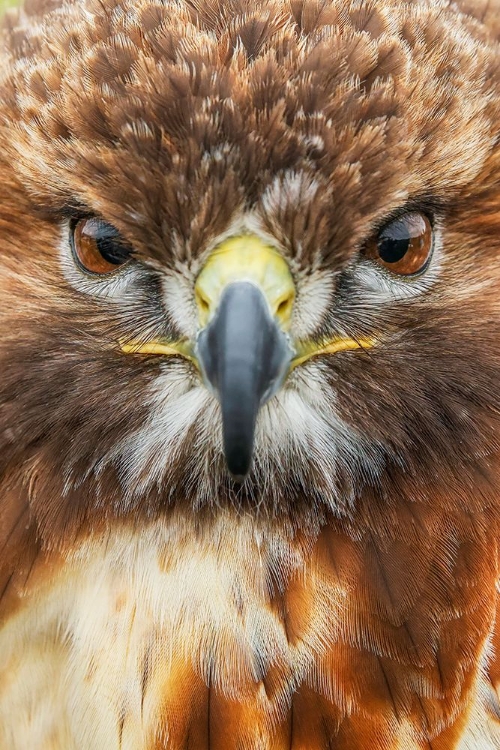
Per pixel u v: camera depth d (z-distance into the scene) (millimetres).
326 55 1309
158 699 1316
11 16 1372
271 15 1315
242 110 1303
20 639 1324
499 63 1329
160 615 1318
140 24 1318
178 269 1312
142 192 1307
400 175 1308
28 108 1317
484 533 1316
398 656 1312
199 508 1321
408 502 1317
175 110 1304
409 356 1316
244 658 1315
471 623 1313
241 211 1307
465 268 1318
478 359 1317
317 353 1315
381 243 1312
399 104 1308
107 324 1316
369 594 1315
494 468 1317
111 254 1314
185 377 1315
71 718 1322
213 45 1311
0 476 1323
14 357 1319
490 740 1316
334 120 1304
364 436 1316
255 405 1298
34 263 1320
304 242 1308
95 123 1308
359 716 1312
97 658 1320
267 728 1313
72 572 1321
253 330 1300
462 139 1313
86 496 1319
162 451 1318
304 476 1319
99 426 1317
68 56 1320
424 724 1312
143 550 1321
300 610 1316
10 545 1321
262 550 1319
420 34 1324
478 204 1317
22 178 1317
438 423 1316
